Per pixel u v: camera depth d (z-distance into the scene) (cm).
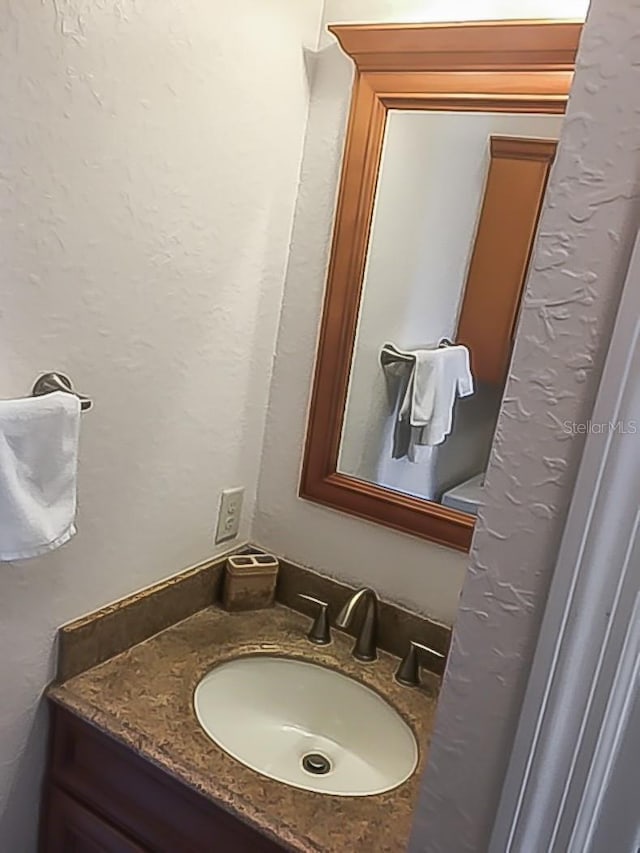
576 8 123
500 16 129
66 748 131
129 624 142
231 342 148
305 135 149
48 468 105
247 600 161
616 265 63
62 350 115
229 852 115
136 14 110
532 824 75
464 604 76
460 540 145
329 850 107
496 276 138
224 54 126
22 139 100
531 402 69
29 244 106
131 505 136
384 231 146
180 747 121
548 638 70
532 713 73
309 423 158
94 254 115
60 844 136
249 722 145
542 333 67
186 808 118
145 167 119
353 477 157
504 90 131
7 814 130
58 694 128
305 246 153
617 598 67
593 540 66
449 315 143
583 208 64
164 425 138
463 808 80
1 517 100
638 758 71
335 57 144
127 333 125
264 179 143
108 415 126
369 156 143
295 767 138
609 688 69
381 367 151
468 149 136
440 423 146
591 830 74
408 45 134
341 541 160
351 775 138
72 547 127
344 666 149
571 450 67
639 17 60
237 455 160
